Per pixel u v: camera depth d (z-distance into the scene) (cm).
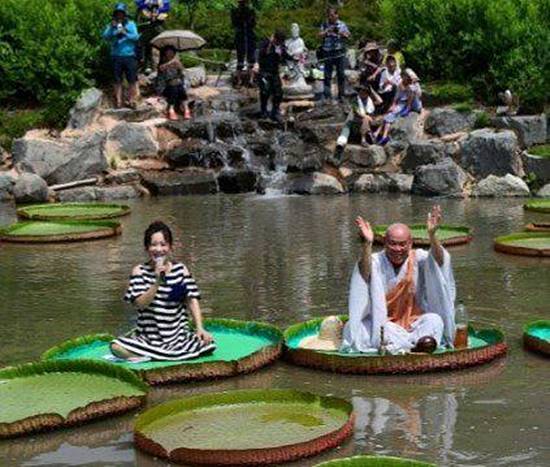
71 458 674
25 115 2327
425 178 2036
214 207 1903
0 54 2419
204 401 748
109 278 1259
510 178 2017
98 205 1872
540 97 2250
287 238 1526
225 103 2445
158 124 2272
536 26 2347
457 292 1158
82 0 2548
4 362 907
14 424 709
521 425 723
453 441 695
